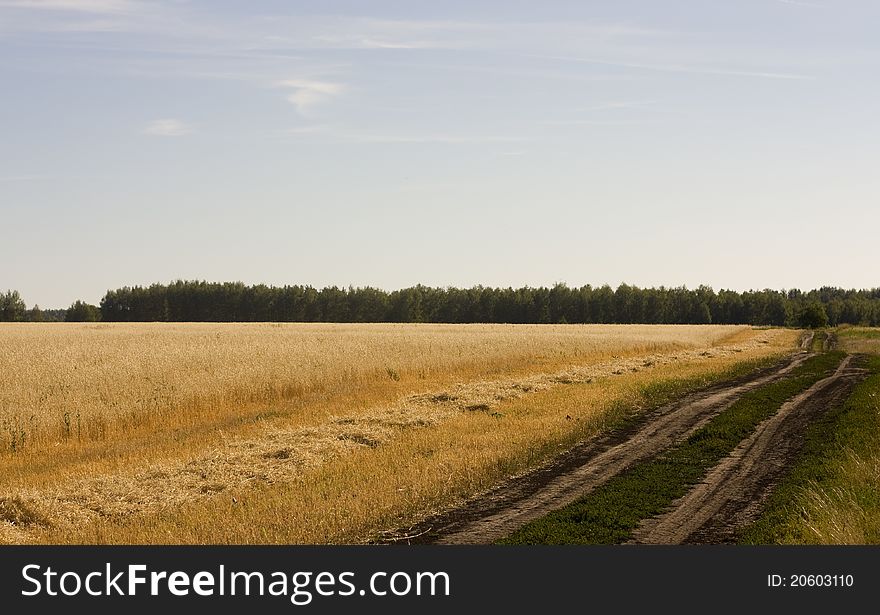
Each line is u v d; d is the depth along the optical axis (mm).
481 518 12438
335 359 33000
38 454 19297
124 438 21094
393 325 99812
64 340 41219
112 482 14969
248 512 12867
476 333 60625
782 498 13391
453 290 166875
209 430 21609
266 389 27312
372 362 33875
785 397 26734
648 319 168000
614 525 12078
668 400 26250
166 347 35938
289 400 26969
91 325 90750
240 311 151250
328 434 19391
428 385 30766
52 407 21844
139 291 150375
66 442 20578
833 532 11297
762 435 19766
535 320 161375
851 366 38875
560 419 21203
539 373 36688
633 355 51156
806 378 32906
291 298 152750
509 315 161500
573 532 11688
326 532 11664
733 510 12961
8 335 48344
